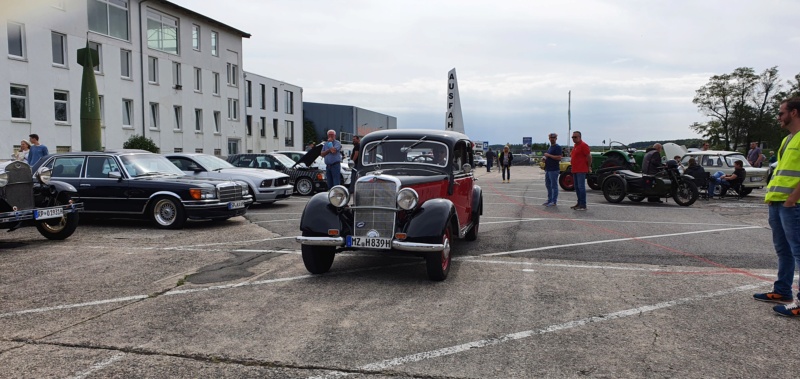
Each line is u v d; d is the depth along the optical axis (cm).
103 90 2925
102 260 709
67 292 549
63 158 1075
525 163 6112
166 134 3438
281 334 421
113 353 383
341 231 596
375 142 735
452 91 1411
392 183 588
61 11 2658
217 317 464
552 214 1243
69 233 869
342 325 443
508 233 949
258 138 4947
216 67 3953
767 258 731
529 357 376
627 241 864
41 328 437
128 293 544
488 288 566
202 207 995
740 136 5444
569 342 405
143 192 1010
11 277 614
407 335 419
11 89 2436
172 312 478
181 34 3569
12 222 802
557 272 643
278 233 951
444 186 671
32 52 2509
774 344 403
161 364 363
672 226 1041
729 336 420
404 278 612
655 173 1468
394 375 345
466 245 827
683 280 604
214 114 3972
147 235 928
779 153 514
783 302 510
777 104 5231
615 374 348
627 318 465
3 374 346
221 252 764
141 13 3195
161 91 3388
